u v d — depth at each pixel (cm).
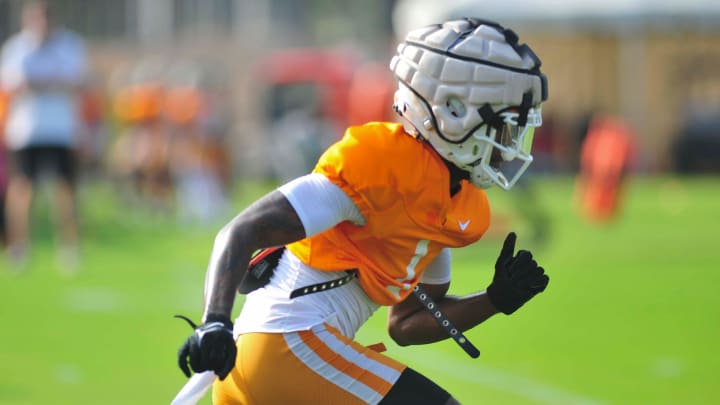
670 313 3538
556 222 6431
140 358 2884
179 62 11475
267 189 9181
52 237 5622
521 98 1330
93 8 12825
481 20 1357
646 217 6731
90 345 3047
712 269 4494
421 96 1338
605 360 2870
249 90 11281
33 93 4234
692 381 2638
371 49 11488
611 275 4356
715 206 7412
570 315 3516
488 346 3064
